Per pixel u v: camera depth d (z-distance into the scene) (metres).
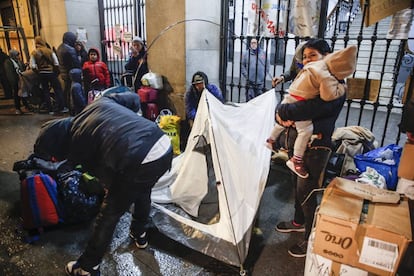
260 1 3.34
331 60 1.66
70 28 5.76
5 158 3.78
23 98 6.22
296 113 1.74
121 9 5.45
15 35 8.21
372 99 2.73
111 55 5.84
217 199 2.67
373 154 2.55
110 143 1.62
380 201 1.39
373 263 1.22
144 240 2.16
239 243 1.98
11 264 2.02
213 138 2.19
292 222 2.43
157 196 2.57
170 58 3.99
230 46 5.49
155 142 1.73
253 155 2.46
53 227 2.39
